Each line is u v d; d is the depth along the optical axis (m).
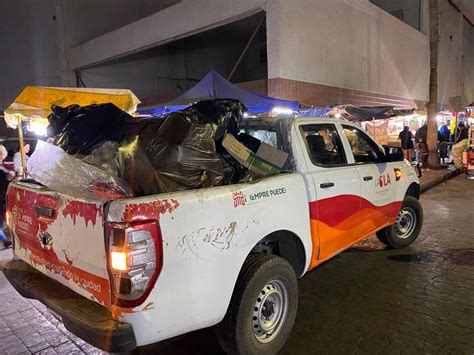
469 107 13.41
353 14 13.66
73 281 2.56
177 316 2.33
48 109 5.97
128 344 2.15
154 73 17.19
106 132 2.88
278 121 3.54
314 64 11.78
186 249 2.34
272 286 2.97
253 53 17.55
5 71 17.08
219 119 3.00
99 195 2.50
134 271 2.13
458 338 3.15
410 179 5.21
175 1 16.22
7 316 3.77
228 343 2.72
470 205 8.30
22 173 6.28
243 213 2.70
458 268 4.66
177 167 2.60
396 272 4.58
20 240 3.17
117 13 17.64
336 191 3.67
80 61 16.16
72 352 3.15
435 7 14.20
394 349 3.03
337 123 4.12
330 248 3.67
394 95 17.08
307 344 3.14
